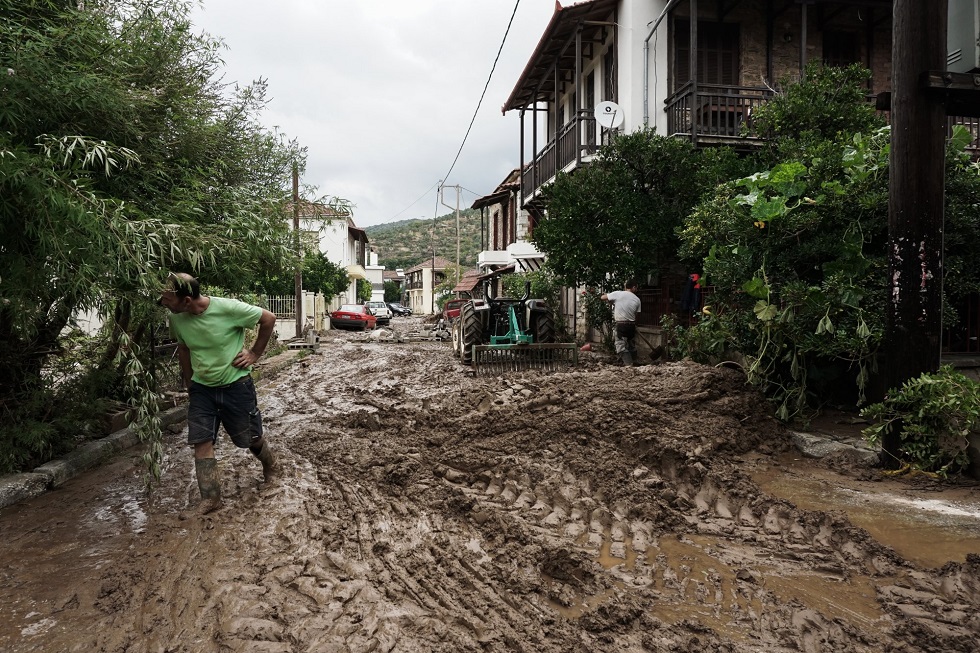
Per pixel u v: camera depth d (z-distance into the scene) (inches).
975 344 283.9
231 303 171.5
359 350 704.4
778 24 542.0
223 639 103.7
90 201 149.3
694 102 466.0
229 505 173.9
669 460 193.0
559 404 248.1
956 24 234.8
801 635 106.0
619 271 450.0
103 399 245.0
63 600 119.6
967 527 153.4
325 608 114.0
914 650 101.2
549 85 725.3
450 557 136.7
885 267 227.5
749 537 149.5
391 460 210.4
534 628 107.7
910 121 195.0
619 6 541.3
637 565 134.3
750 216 240.7
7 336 196.1
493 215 1190.9
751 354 263.1
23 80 157.6
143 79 218.7
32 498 184.5
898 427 200.7
